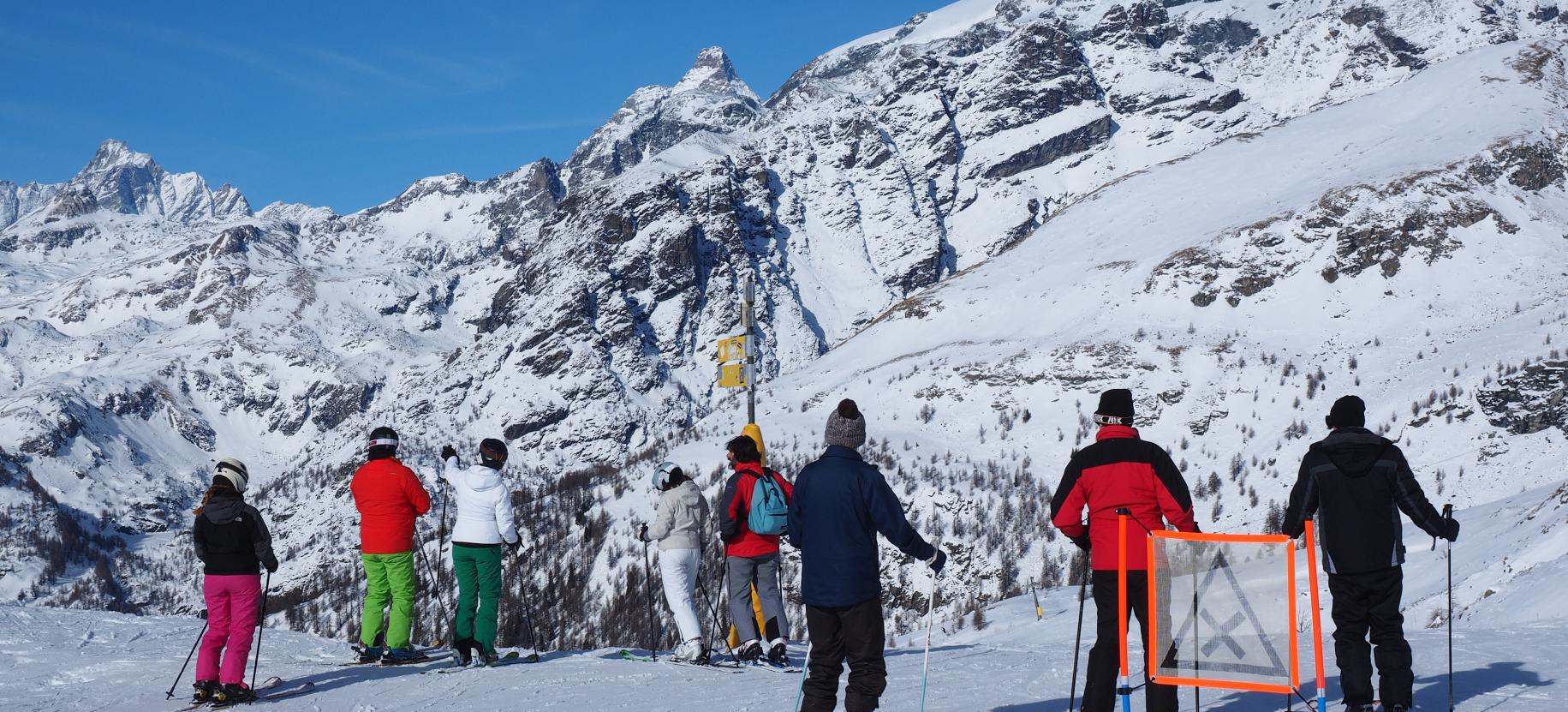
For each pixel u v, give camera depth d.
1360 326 194.38
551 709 10.83
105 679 13.09
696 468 180.50
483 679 12.81
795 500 8.72
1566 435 127.88
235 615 11.77
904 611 88.44
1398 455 8.66
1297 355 184.50
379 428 14.60
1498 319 183.50
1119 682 8.25
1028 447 176.00
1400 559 8.62
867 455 173.25
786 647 15.16
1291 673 7.28
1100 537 8.13
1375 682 10.23
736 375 24.05
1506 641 13.87
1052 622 53.81
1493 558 34.84
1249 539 7.51
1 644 14.76
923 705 8.95
